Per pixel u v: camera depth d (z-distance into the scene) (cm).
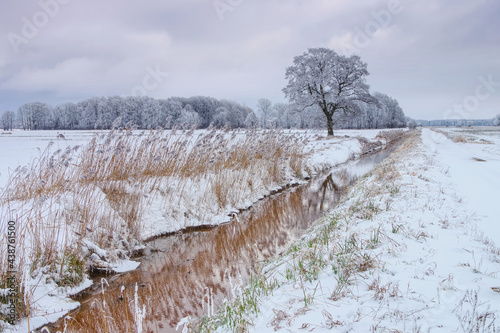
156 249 799
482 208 774
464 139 3103
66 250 612
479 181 1108
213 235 891
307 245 623
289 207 1152
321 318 352
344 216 779
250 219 1027
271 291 459
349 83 3984
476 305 344
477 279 408
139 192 871
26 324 473
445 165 1504
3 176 1064
